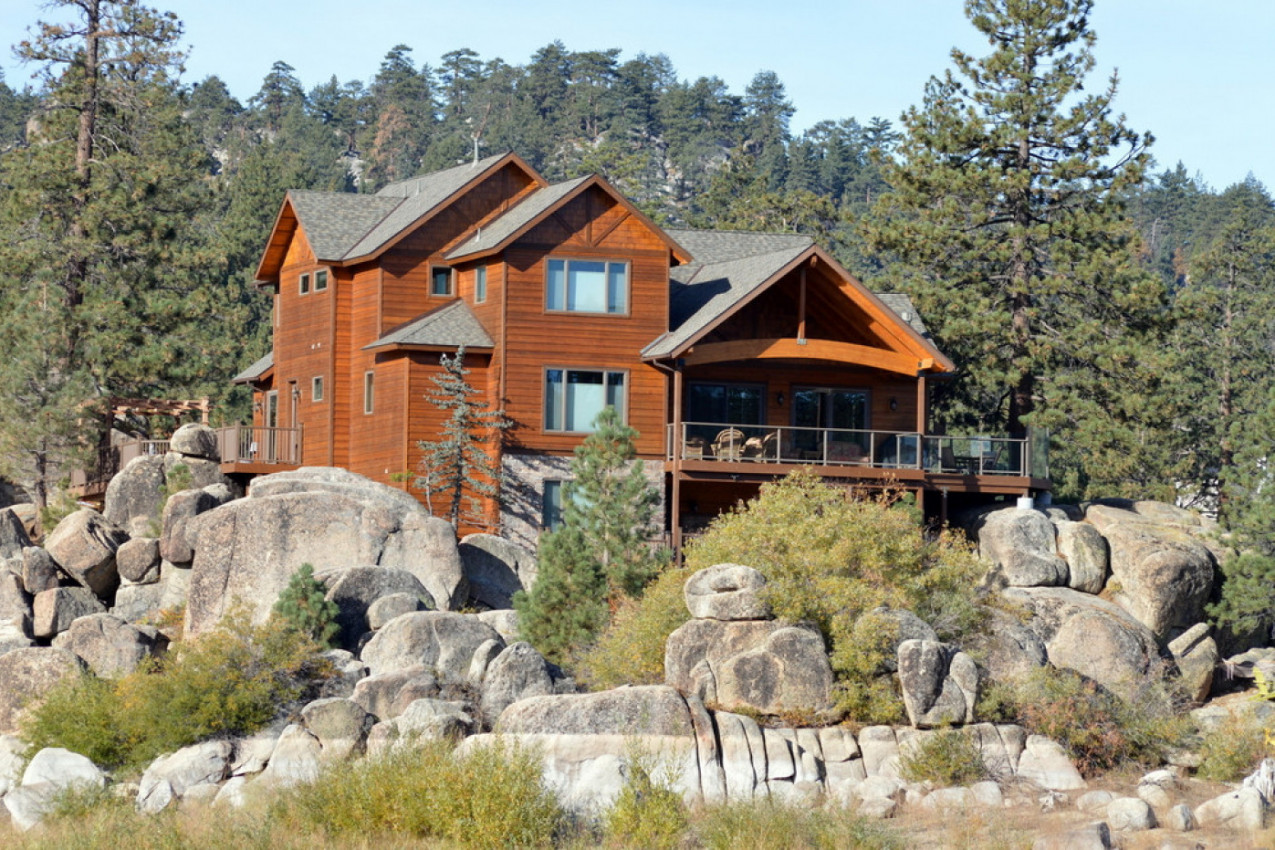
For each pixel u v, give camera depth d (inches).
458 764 1262.3
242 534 1980.8
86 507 2385.6
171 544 2081.7
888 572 1638.8
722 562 1633.9
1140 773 1455.5
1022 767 1413.6
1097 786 1401.3
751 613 1493.6
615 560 1827.0
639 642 1573.6
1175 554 2199.8
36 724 1581.0
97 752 1544.0
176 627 2010.3
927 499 2534.5
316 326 2618.1
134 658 1764.3
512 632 1824.6
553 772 1312.7
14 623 1990.7
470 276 2476.6
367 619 1850.4
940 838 1203.9
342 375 2559.1
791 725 1438.2
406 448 2367.1
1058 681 1510.8
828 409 2546.8
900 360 2400.3
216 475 2448.3
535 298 2386.8
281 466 2454.5
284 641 1592.0
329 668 1622.8
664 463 2390.5
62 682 1657.2
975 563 1715.1
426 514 2133.4
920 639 1487.5
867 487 2226.9
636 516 1870.1
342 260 2536.9
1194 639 2167.8
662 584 1665.8
